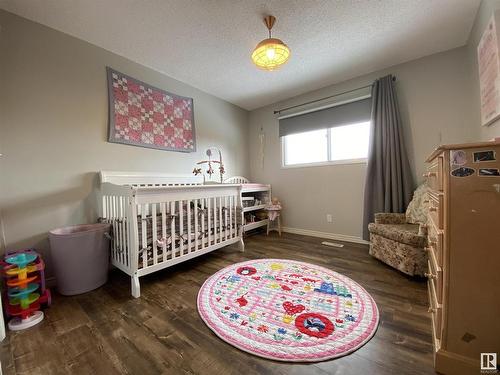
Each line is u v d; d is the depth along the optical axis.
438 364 0.96
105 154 2.23
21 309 1.37
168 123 2.78
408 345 1.13
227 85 3.12
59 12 1.73
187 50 2.27
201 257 2.49
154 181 2.58
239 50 2.28
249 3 1.67
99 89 2.19
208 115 3.38
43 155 1.86
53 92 1.92
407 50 2.32
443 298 0.95
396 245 1.99
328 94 3.15
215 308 1.47
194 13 1.76
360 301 1.53
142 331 1.27
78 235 1.68
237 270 2.10
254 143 4.09
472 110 2.15
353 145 3.01
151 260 1.82
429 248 1.44
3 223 1.68
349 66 2.63
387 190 2.54
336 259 2.35
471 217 0.89
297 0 1.65
